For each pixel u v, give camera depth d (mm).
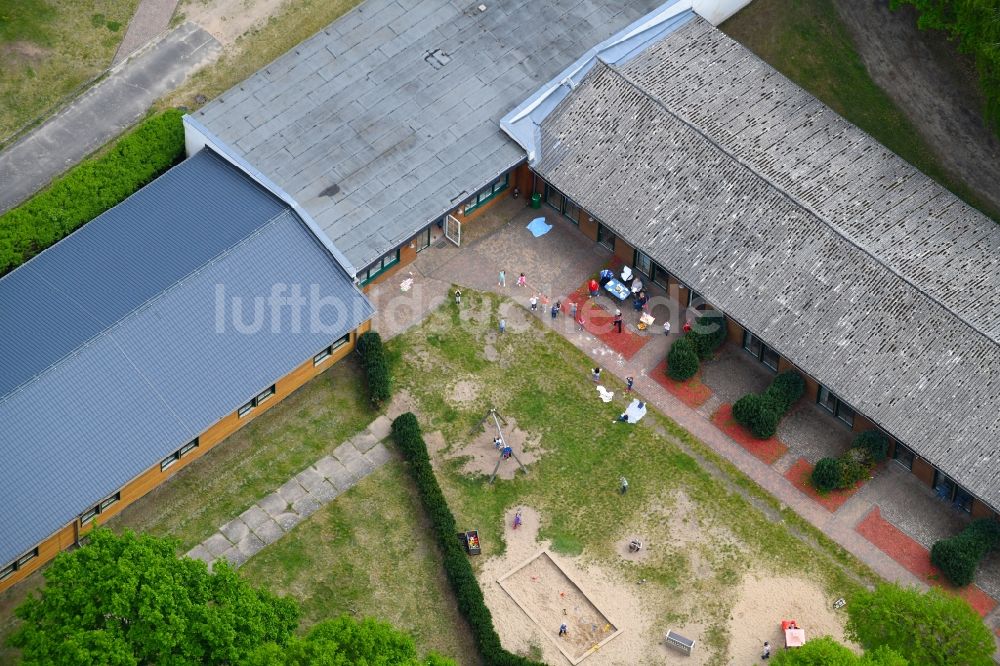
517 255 122750
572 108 122500
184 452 109938
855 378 110250
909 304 111000
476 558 107562
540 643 104000
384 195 117938
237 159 118188
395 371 116312
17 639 91938
